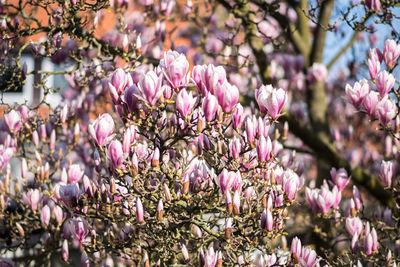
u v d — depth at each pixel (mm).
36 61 10953
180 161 3807
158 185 3592
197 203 3850
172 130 3611
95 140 3383
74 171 4750
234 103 3375
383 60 4582
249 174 3857
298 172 4617
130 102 3391
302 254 3578
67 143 6781
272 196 3686
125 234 4020
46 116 6848
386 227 5043
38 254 6461
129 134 3363
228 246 3545
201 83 3416
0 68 5848
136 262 4219
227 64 6984
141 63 6016
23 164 5445
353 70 8852
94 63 7035
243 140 3836
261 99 3502
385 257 4746
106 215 3688
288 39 8523
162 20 7375
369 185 7055
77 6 5176
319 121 8203
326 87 9938
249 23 7453
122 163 3502
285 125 5391
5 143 5516
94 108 7082
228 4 7449
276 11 7594
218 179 3455
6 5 5773
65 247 4160
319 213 4746
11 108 5926
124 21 7641
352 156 8484
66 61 7043
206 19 8500
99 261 4891
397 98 4543
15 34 5605
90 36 5695
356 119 9570
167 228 3766
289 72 8578
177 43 10109
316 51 8391
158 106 3381
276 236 3664
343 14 5852
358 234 4621
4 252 5660
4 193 5344
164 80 3414
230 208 3354
